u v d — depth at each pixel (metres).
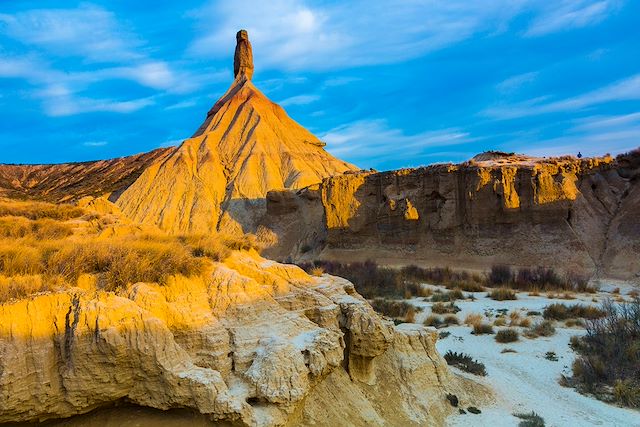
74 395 6.33
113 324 6.59
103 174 133.88
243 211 75.44
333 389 9.77
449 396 12.45
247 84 118.12
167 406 6.86
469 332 21.48
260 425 6.99
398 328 13.42
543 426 11.77
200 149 94.00
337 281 12.58
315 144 109.00
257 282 9.99
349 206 50.00
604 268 35.28
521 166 41.19
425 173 45.94
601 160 42.41
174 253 8.91
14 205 15.41
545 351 18.61
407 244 45.75
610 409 13.45
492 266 38.41
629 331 19.09
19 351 6.03
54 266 7.59
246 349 8.08
